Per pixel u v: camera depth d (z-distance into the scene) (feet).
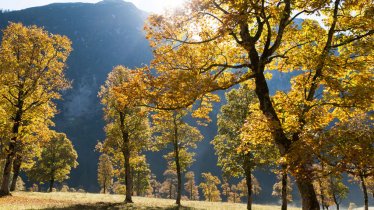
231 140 86.58
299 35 40.24
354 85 33.91
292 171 27.86
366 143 25.50
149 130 116.26
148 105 35.14
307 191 33.58
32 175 217.56
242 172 88.12
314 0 33.04
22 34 97.96
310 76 35.94
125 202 113.91
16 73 95.40
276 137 34.40
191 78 32.58
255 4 30.89
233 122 87.15
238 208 118.42
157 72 35.50
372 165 24.89
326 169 26.30
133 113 107.65
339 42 37.93
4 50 94.43
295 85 35.83
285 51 40.70
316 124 30.68
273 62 42.63
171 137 117.70
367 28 33.73
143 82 33.27
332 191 144.87
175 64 35.35
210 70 37.45
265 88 36.45
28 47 98.17
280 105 36.32
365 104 30.68
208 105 38.78
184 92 32.22
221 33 31.01
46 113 103.24
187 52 34.60
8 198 90.84
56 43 101.35
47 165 218.38
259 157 77.92
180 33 34.94
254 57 37.19
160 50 34.96
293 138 34.17
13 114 98.43
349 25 35.24
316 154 26.35
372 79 35.17
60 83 103.19
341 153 25.50
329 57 32.40
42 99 101.81
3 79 91.56
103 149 114.21
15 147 102.12
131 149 113.91
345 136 26.16
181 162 126.72
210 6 32.99
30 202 86.33
